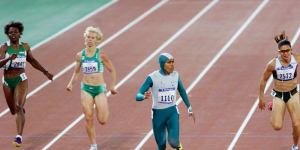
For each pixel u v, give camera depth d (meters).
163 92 32.88
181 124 41.38
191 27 62.44
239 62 53.16
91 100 35.94
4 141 39.56
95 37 35.59
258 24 62.25
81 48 58.53
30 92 48.50
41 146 38.50
